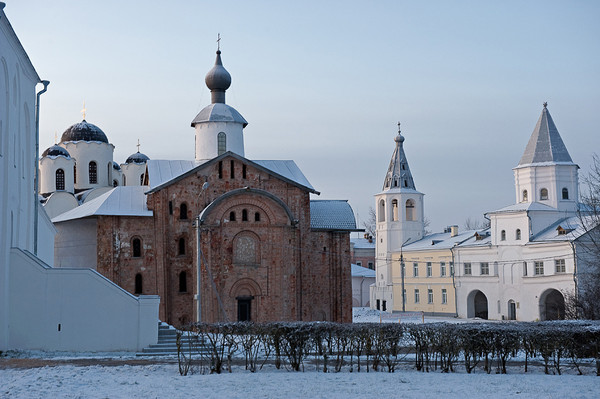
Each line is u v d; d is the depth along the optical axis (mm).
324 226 59531
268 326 26859
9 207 34000
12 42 34188
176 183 55625
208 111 63031
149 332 35156
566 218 82688
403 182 108062
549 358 29375
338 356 26531
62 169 71000
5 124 33469
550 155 85000
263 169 56781
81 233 56906
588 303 50750
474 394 20406
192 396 20062
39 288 34281
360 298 116875
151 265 54906
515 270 82938
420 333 26750
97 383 22625
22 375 24641
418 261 100125
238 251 55125
